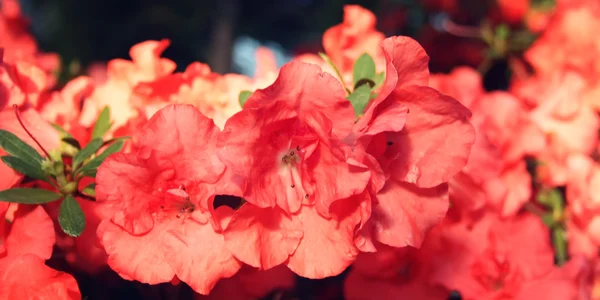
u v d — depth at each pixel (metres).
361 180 0.29
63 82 0.60
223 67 1.18
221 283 0.39
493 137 0.44
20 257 0.32
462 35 0.73
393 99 0.31
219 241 0.31
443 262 0.40
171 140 0.31
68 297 0.32
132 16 1.27
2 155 0.34
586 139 0.48
